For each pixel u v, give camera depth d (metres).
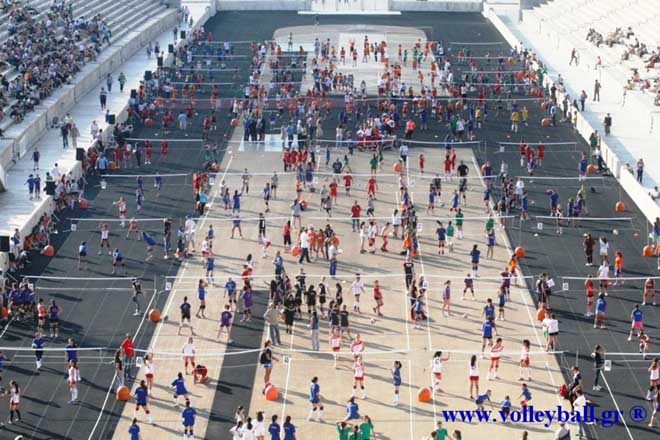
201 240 123.50
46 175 135.62
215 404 91.69
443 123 166.25
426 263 117.81
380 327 104.19
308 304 105.56
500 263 117.62
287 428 84.69
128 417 89.94
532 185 139.88
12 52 169.62
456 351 99.62
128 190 138.25
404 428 88.12
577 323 104.44
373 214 130.12
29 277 113.44
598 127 161.25
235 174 144.50
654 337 101.62
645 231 125.31
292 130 152.12
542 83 184.75
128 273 115.00
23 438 86.69
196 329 103.81
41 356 96.88
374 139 153.75
